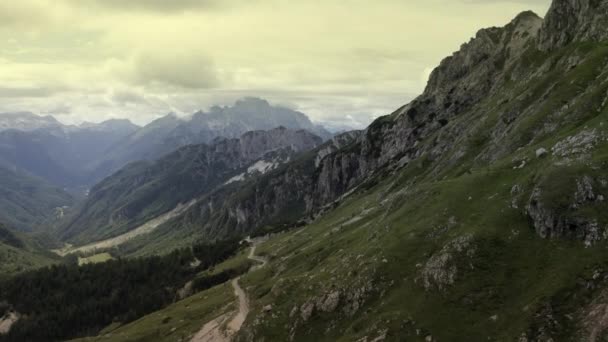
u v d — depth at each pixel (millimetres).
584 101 128750
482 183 114375
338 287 108938
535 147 118688
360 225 188000
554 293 73125
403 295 93750
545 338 68125
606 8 179875
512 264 85250
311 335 104500
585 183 85438
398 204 136875
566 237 82438
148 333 176875
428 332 81375
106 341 189000
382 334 85812
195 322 169625
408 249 104688
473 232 94062
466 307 82625
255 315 123750
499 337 73312
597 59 151875
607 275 71125
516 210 95250
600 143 94938
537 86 177750
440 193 119875
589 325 66312
